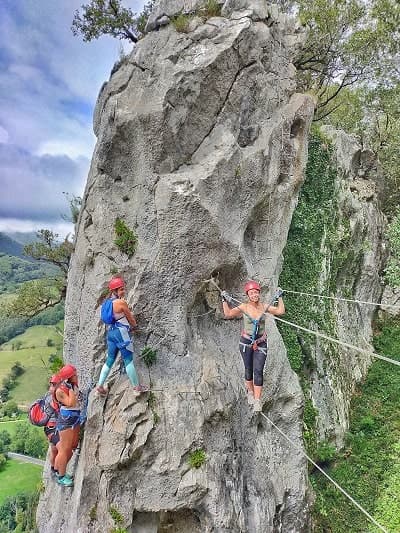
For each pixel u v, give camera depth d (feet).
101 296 32.63
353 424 56.03
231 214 35.06
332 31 69.21
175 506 29.32
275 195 39.68
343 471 48.32
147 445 29.71
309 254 50.75
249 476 33.76
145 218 32.89
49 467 36.55
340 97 91.09
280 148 39.50
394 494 45.34
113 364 31.07
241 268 35.68
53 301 81.82
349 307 65.16
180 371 32.50
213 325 36.45
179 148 33.68
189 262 32.73
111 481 29.01
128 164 33.88
